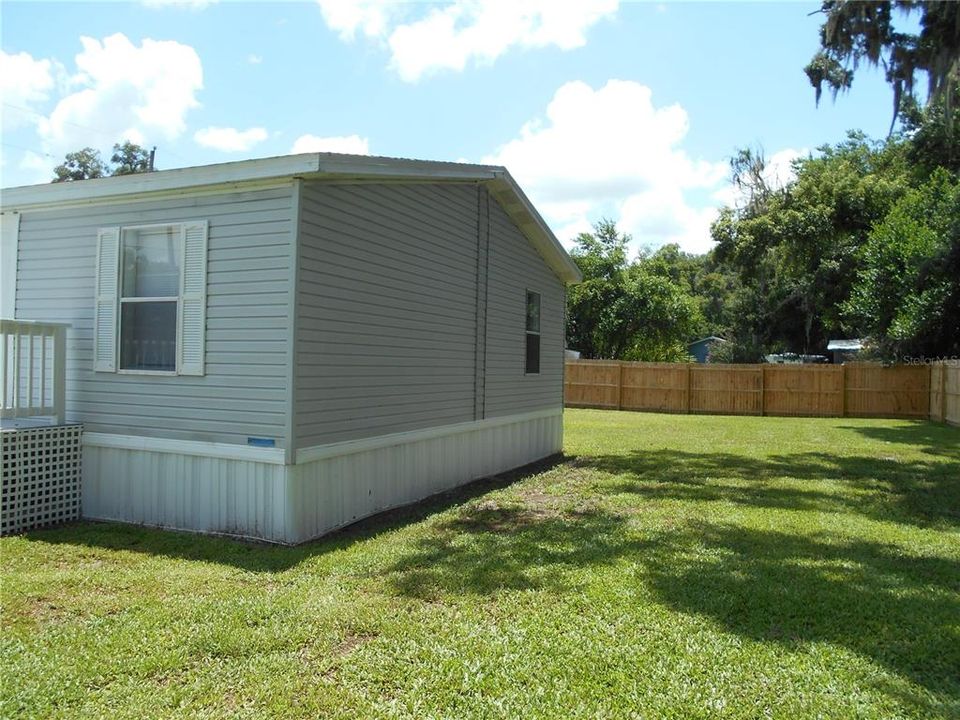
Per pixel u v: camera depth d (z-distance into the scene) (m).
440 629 3.58
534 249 10.23
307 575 4.52
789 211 25.11
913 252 16.64
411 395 6.98
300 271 5.30
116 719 2.66
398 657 3.24
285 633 3.50
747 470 9.52
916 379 18.83
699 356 44.06
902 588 4.38
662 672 3.12
